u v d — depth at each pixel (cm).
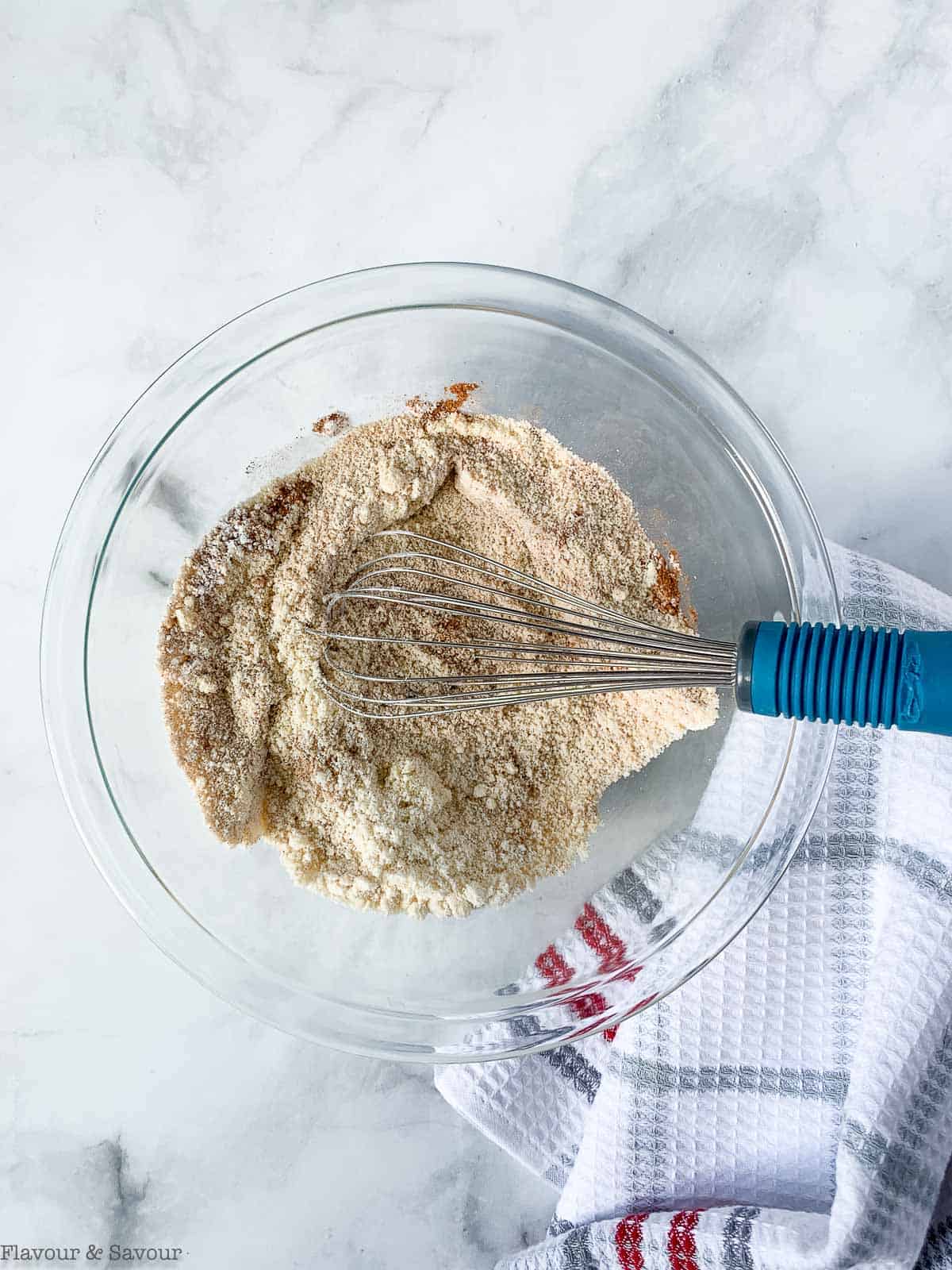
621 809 44
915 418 48
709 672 36
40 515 49
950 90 48
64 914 49
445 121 48
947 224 48
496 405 45
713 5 48
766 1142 42
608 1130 43
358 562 43
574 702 43
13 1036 49
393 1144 48
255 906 44
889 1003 40
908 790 42
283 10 48
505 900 43
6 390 49
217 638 42
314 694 42
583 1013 43
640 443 45
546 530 43
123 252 48
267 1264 48
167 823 43
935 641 30
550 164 48
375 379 45
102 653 44
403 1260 48
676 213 48
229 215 48
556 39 48
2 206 48
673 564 44
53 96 48
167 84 48
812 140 48
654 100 48
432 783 42
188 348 49
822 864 43
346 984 45
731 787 43
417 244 48
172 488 45
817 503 48
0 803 49
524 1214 48
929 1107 39
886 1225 39
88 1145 49
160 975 48
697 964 42
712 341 49
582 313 43
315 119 48
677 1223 41
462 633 43
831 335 48
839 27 48
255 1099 48
